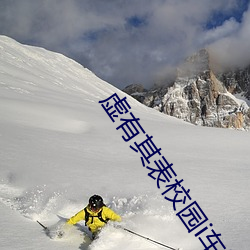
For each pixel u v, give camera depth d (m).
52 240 5.59
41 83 61.50
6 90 37.81
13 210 6.87
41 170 10.69
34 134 18.02
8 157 12.00
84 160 13.21
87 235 5.98
